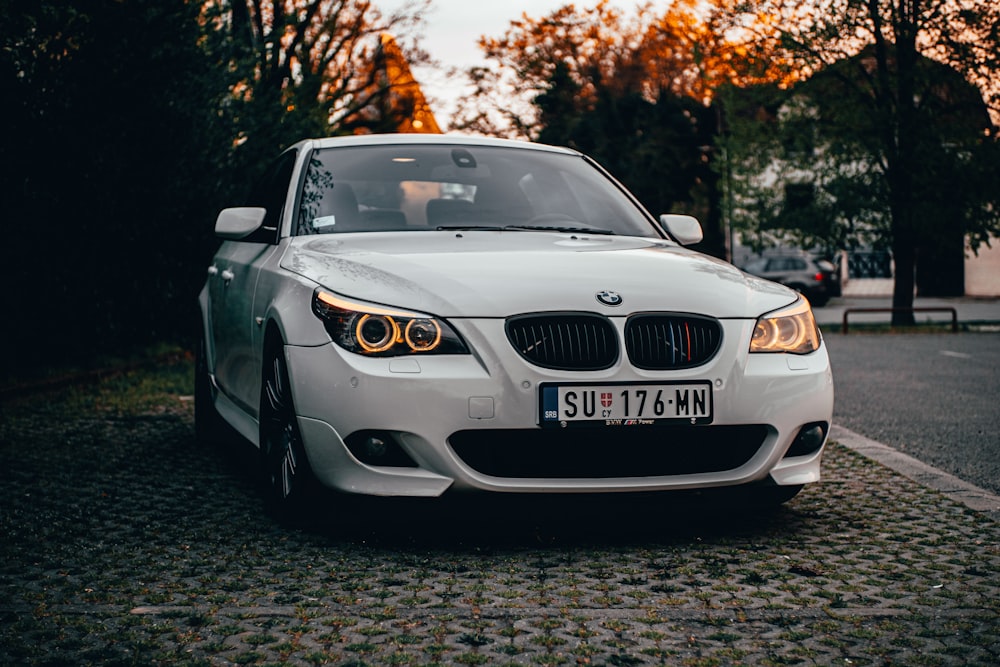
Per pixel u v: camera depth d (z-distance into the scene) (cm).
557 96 3641
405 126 2531
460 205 559
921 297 4475
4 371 1059
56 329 1018
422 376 419
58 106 884
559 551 434
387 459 428
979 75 2427
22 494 548
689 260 500
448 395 418
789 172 2691
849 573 403
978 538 458
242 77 1155
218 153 1102
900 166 2511
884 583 390
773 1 2528
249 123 1178
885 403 974
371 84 2480
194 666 303
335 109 2039
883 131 2486
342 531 468
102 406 914
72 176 919
